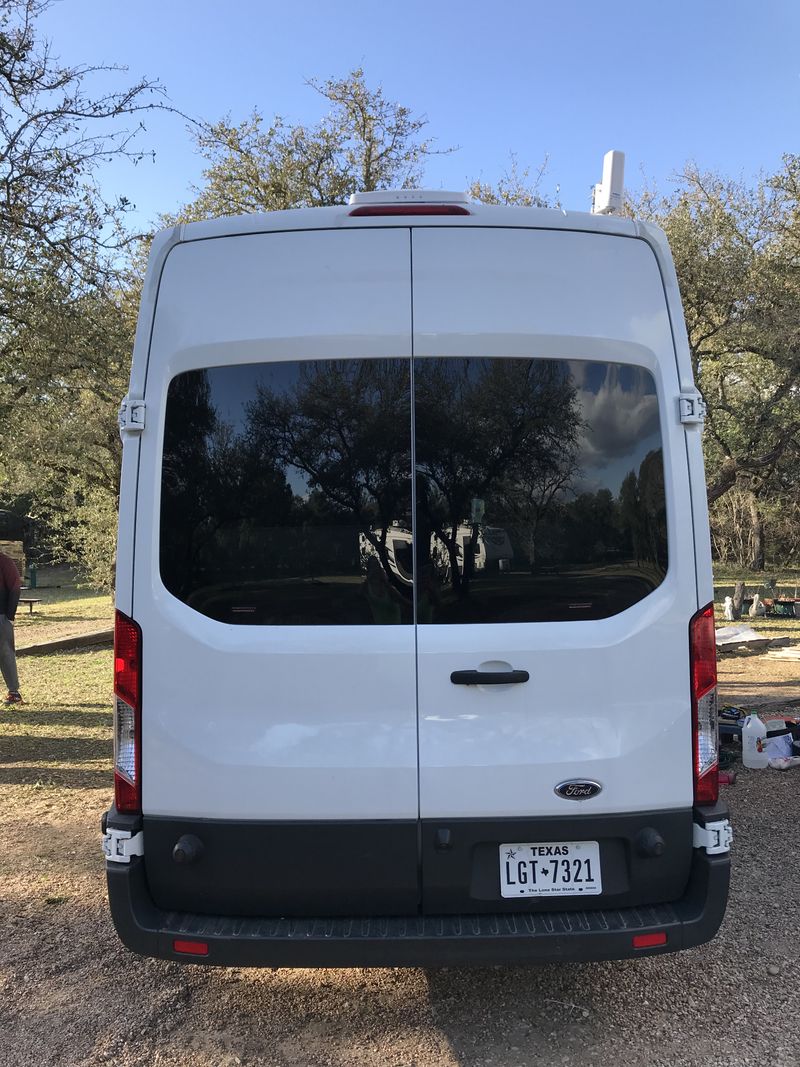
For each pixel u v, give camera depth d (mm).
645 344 2564
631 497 2549
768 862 4215
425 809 2430
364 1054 2688
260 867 2438
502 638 2459
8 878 4145
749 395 13586
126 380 7922
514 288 2537
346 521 2510
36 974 3211
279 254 2533
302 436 2520
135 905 2428
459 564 2504
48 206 6734
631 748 2473
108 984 3135
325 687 2441
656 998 2986
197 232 2555
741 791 5406
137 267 8820
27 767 6188
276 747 2436
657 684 2492
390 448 2518
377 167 11062
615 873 2473
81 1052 2715
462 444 2525
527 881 2447
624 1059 2639
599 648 2471
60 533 21062
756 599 17172
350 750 2434
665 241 2611
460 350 2523
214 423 2525
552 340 2535
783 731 6191
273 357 2518
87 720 7848
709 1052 2672
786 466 15492
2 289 6836
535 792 2438
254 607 2488
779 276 11609
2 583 8453
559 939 2350
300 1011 2941
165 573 2496
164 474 2512
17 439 9117
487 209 2549
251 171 10766
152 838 2463
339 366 2521
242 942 2352
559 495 2535
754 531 29391
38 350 7258
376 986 3104
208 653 2451
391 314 2521
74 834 4766
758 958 3254
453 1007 2953
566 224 2566
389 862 2430
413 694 2441
